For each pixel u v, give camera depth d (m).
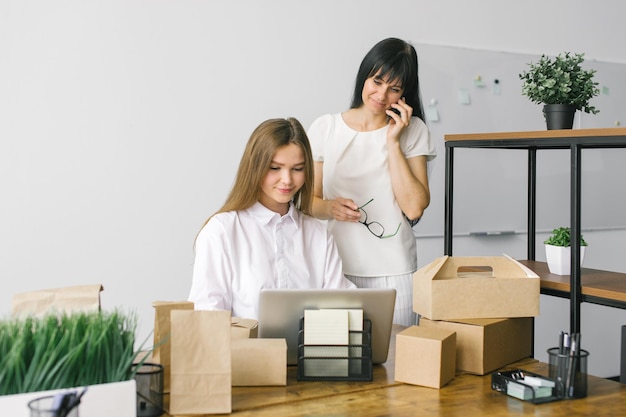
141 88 3.44
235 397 1.63
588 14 4.70
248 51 3.66
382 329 1.87
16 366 1.28
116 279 3.45
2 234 3.23
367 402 1.61
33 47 3.24
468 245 4.32
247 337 1.81
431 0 4.14
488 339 1.83
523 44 4.47
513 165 4.44
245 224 2.21
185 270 3.60
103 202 3.40
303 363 1.78
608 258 4.80
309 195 2.26
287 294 1.80
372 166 2.69
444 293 1.88
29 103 3.24
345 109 3.93
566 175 4.63
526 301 1.92
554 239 2.36
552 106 2.29
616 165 4.78
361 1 3.94
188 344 1.51
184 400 1.51
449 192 2.47
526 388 1.64
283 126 2.12
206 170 3.61
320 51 3.84
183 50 3.52
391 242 2.70
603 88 4.74
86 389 1.24
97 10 3.34
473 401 1.63
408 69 2.58
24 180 3.25
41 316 1.57
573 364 1.67
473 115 4.29
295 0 3.76
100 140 3.38
